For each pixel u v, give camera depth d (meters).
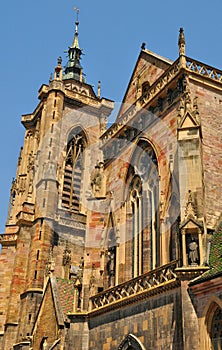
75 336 48.34
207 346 32.00
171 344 35.44
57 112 96.38
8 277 86.69
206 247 36.47
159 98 50.31
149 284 40.62
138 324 40.22
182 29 49.94
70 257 80.62
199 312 33.25
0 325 82.00
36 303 73.75
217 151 44.41
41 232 80.00
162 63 55.66
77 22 130.00
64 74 119.00
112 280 50.59
